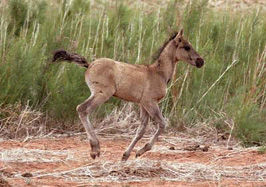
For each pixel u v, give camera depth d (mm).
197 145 33688
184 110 37844
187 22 41406
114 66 28703
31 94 35656
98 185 24078
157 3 55000
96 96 28328
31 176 25484
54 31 38312
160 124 29359
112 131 36312
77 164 27922
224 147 34188
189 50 31016
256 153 32312
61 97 35844
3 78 34750
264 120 37125
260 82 39875
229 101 39500
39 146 31938
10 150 29906
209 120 37969
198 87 39000
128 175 26203
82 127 36188
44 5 39875
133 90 29078
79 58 28922
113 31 40938
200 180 26391
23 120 34406
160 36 40219
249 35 43438
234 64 41156
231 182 26172
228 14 46500
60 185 24047
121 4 42781
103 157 29953
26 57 35375
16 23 38656
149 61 37844
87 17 41594
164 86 30047
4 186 22953
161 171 26859
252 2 59312
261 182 26453
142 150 29078
